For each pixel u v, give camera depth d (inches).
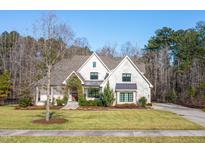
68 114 1261.1
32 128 834.2
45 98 1801.2
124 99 1803.6
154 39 3102.9
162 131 796.0
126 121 1016.2
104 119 1075.3
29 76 1936.5
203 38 2871.6
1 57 2738.7
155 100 2637.8
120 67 1819.6
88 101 1727.4
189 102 2069.4
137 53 3575.3
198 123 968.3
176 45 3041.3
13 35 2854.3
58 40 1036.5
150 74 2851.9
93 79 1866.4
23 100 1622.8
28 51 2156.7
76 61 1968.5
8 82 1889.8
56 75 1825.8
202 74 2511.1
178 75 2758.4
